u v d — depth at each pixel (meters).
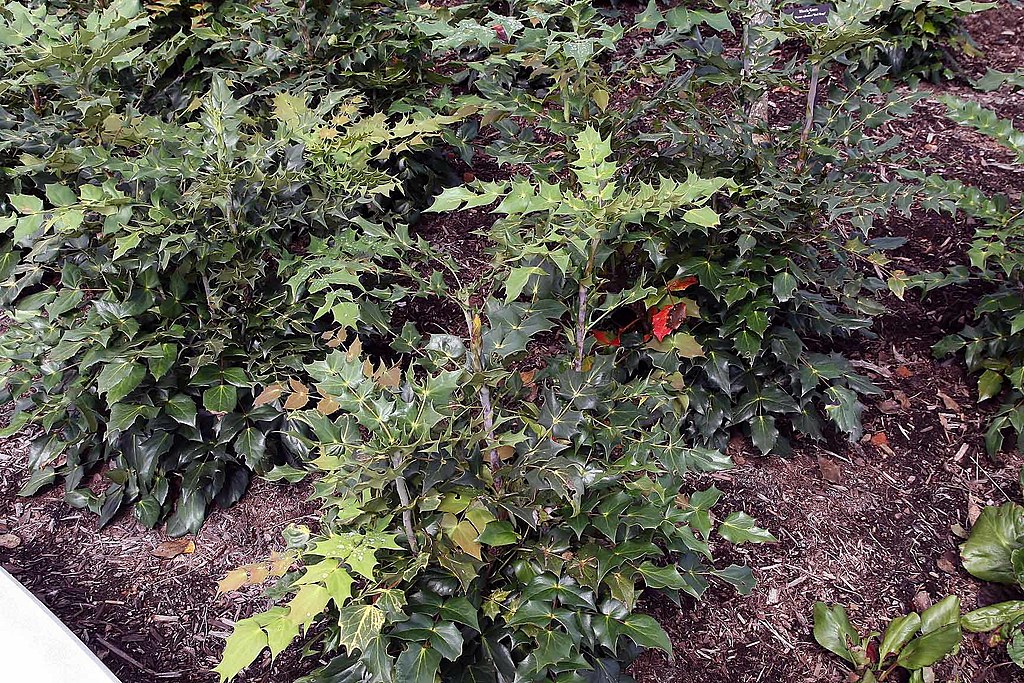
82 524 3.27
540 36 2.64
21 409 3.44
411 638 2.04
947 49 5.44
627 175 3.26
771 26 3.03
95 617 2.93
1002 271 3.65
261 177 3.08
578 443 2.32
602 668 2.38
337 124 3.57
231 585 1.99
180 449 3.21
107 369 2.87
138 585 3.03
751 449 3.49
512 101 3.16
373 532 1.82
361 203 3.32
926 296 4.03
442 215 4.36
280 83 3.98
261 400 2.97
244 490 3.29
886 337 3.92
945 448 3.49
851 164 3.15
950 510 3.28
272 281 3.30
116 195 2.72
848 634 2.83
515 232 2.58
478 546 2.08
